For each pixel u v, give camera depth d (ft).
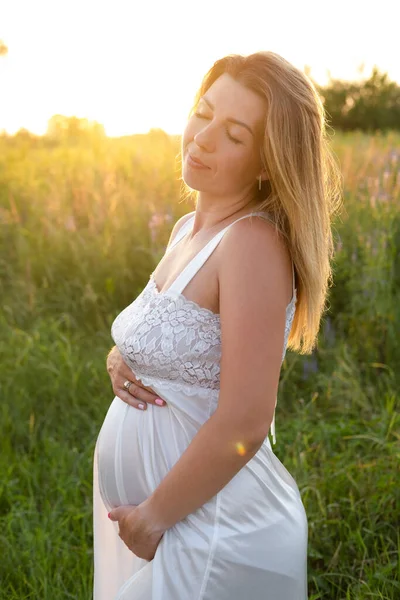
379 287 15.80
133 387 5.82
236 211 5.48
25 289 17.84
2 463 11.44
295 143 5.11
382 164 22.39
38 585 8.69
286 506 5.68
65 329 17.12
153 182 22.02
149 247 18.34
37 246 19.48
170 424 5.59
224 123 5.24
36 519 10.03
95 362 14.73
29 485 10.79
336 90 79.92
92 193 21.12
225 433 4.85
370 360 14.82
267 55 5.21
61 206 21.38
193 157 5.39
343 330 16.24
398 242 18.06
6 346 15.48
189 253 5.55
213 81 5.57
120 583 6.40
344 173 22.12
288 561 5.47
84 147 29.27
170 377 5.43
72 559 9.14
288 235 5.23
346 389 13.84
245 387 4.83
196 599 5.07
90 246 18.61
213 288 5.21
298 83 5.18
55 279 18.61
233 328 4.88
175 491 5.04
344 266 16.67
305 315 5.63
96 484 6.50
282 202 5.15
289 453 11.30
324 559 9.17
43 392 13.87
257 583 5.29
